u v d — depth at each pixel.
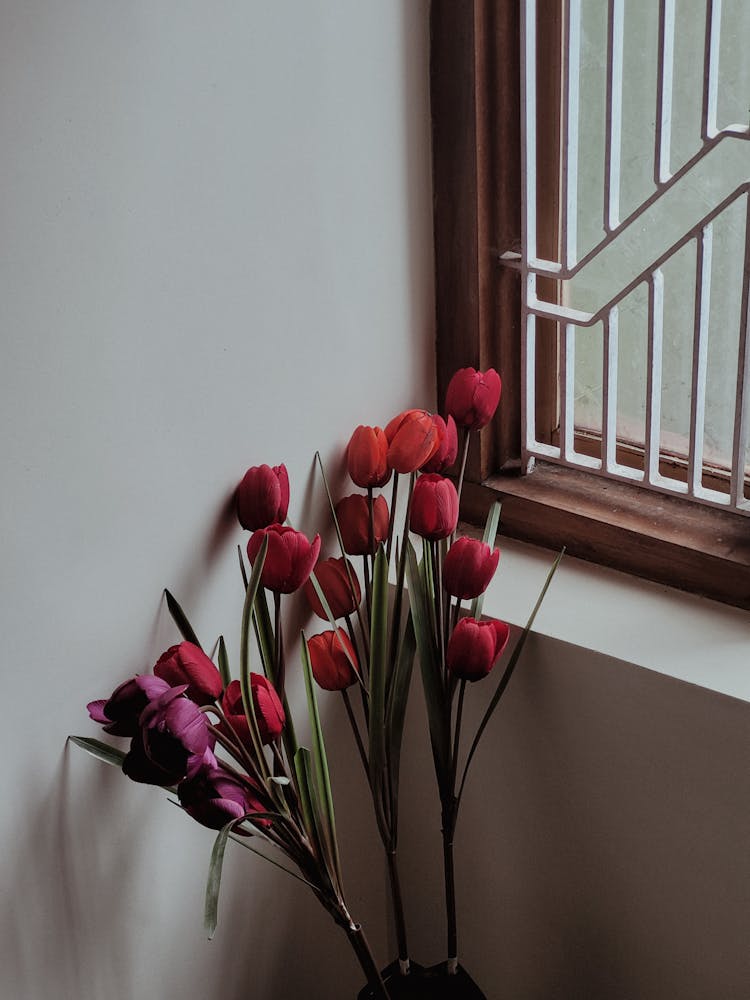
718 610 1.21
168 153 0.94
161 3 0.90
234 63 0.97
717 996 1.29
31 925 1.04
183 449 1.04
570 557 1.31
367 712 1.15
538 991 1.47
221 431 1.07
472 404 1.15
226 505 1.10
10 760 0.97
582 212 1.25
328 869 1.09
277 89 1.02
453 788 1.20
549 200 1.25
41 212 0.85
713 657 1.15
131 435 0.98
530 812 1.34
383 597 1.08
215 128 0.97
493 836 1.39
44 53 0.82
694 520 1.25
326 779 1.04
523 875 1.39
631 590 1.26
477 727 1.33
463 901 1.48
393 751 1.18
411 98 1.17
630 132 1.17
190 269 0.99
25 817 1.00
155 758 0.84
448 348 1.32
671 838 1.23
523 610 1.23
